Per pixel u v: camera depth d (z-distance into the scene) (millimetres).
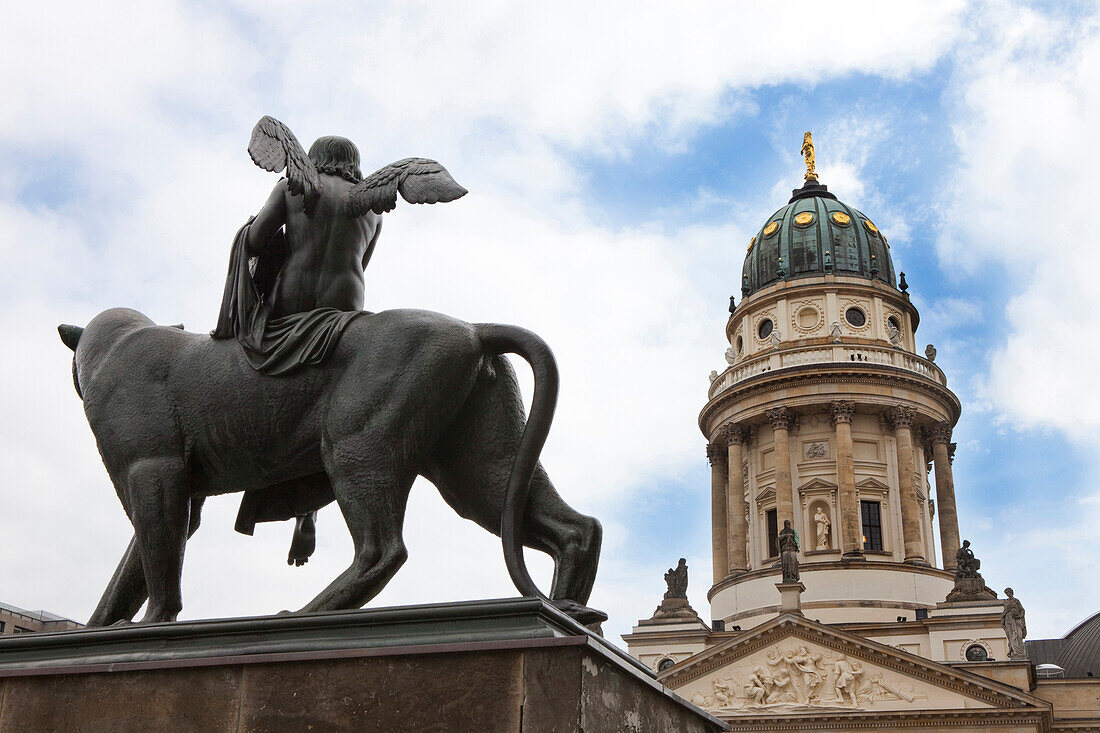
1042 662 110688
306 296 8289
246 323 8203
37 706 6926
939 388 99438
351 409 7699
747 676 76875
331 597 7402
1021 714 71812
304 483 8820
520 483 7742
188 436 8273
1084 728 79938
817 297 103688
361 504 7578
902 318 106062
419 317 7895
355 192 8398
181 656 6871
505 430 8180
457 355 7773
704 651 77938
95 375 8578
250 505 8883
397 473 7648
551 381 7812
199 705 6602
